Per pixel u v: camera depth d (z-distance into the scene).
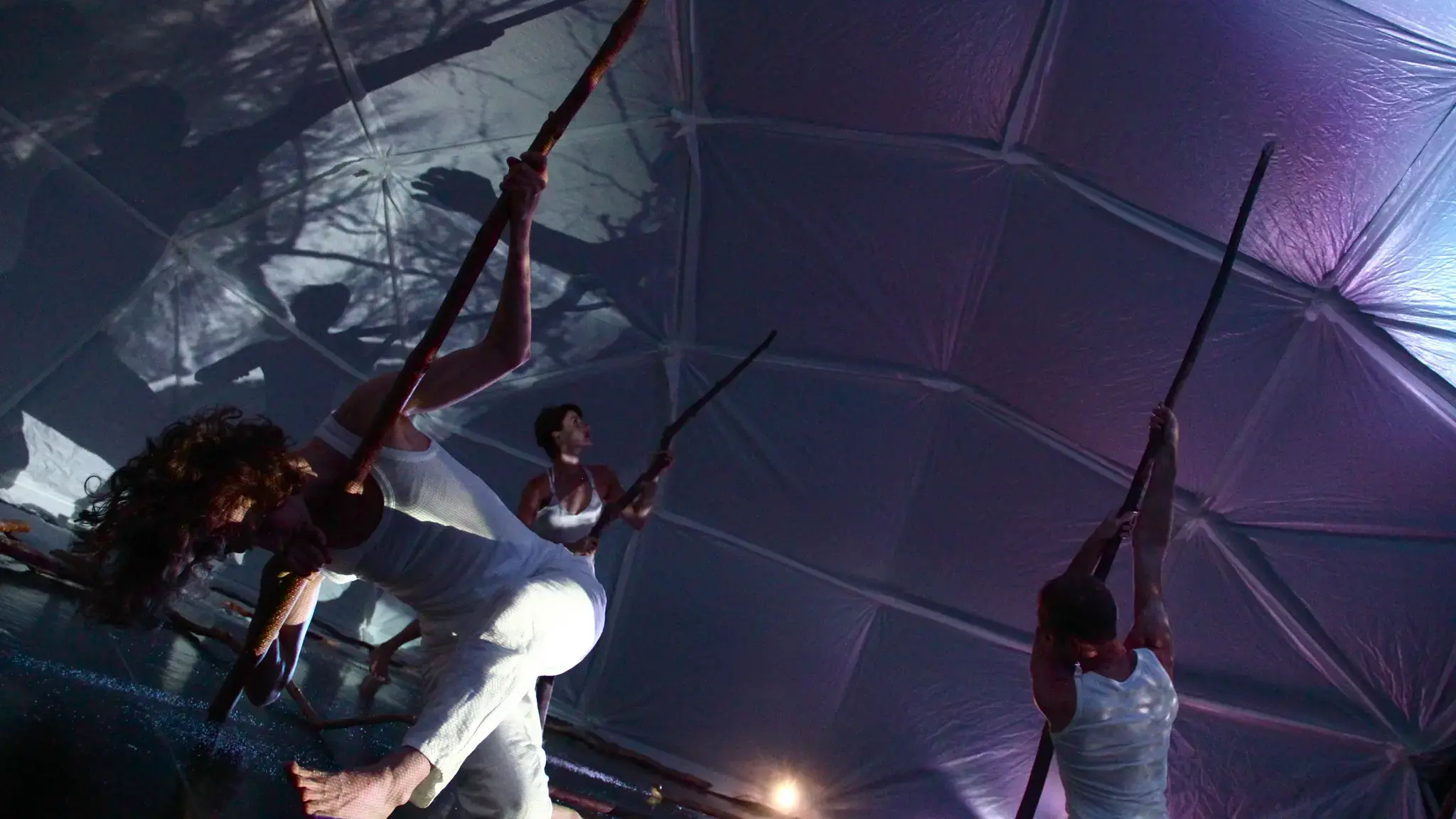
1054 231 6.57
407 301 7.18
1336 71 5.88
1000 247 6.70
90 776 2.34
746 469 7.46
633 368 7.47
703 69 6.56
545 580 2.94
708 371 7.43
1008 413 7.02
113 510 2.76
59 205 6.31
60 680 3.04
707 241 7.09
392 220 7.00
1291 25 5.84
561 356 7.45
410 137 6.78
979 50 6.22
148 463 2.72
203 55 6.30
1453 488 6.57
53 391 6.52
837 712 7.44
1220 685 7.04
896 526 7.34
